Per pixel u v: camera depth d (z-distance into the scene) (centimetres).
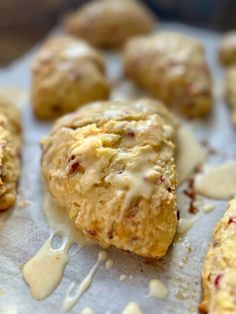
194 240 20
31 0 37
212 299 17
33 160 24
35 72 27
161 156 20
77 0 38
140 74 29
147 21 34
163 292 18
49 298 18
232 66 30
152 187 19
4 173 21
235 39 31
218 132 26
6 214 21
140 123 21
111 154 20
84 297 18
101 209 19
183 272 19
